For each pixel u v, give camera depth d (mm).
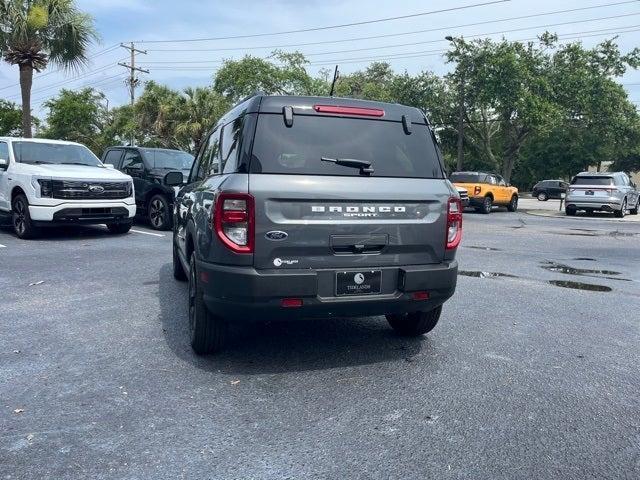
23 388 3918
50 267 8297
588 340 5230
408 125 4566
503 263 9789
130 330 5301
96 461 2984
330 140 4262
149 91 36344
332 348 4875
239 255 3930
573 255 11000
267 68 42312
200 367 4375
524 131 36656
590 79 34531
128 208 11469
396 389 4000
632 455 3131
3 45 18719
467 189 23453
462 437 3303
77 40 19172
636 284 8039
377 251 4238
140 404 3688
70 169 10969
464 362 4574
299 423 3455
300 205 4008
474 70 32812
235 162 4129
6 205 11414
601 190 21906
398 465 2984
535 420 3539
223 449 3127
